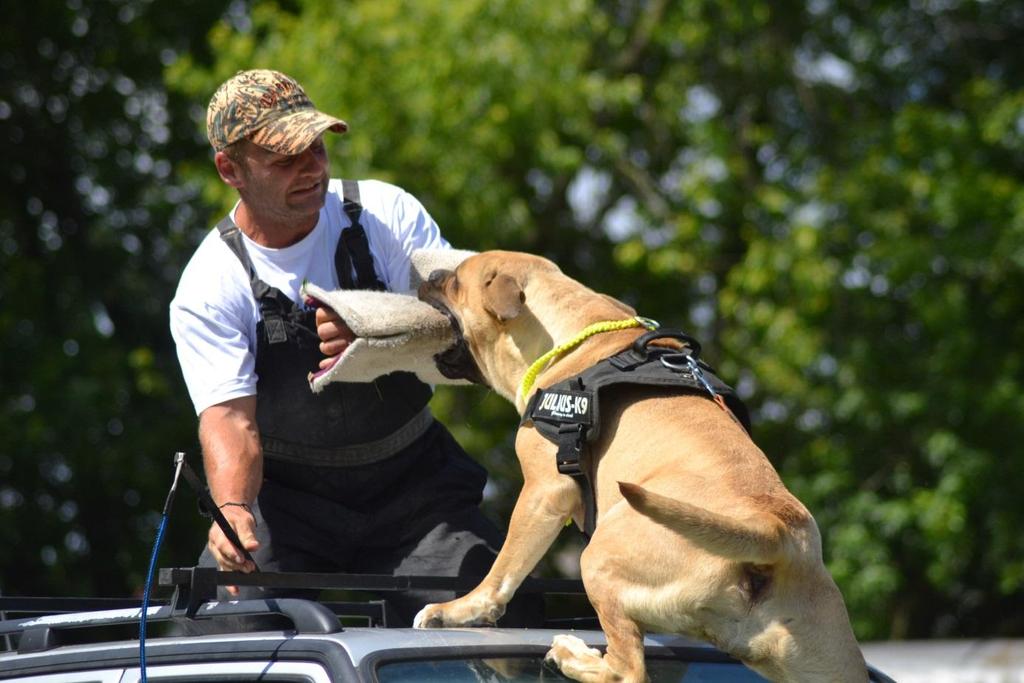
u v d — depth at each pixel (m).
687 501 3.86
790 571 3.72
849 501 14.74
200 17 18.16
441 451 5.45
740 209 16.36
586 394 4.23
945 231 15.50
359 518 5.29
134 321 17.86
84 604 4.89
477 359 4.96
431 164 14.29
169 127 18.53
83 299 17.52
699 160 16.25
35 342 16.55
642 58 17.34
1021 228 14.80
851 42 17.73
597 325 4.61
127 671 3.96
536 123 14.56
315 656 3.62
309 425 5.19
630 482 4.09
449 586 4.61
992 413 14.63
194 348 5.09
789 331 14.79
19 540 16.44
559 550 14.83
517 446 4.49
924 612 16.55
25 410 15.83
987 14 17.72
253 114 5.01
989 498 14.47
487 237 14.60
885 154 15.93
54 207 18.59
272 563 5.20
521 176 15.60
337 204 5.40
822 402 15.08
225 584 4.12
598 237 17.41
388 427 5.25
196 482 4.17
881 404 14.86
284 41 15.32
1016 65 17.86
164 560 16.67
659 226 16.62
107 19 18.28
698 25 16.44
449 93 14.22
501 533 5.42
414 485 5.31
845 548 14.47
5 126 18.19
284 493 5.32
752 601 3.71
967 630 16.70
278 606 3.84
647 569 3.84
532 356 4.77
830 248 15.51
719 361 16.27
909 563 15.47
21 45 18.17
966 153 15.77
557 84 14.63
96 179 18.27
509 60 14.23
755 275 15.03
